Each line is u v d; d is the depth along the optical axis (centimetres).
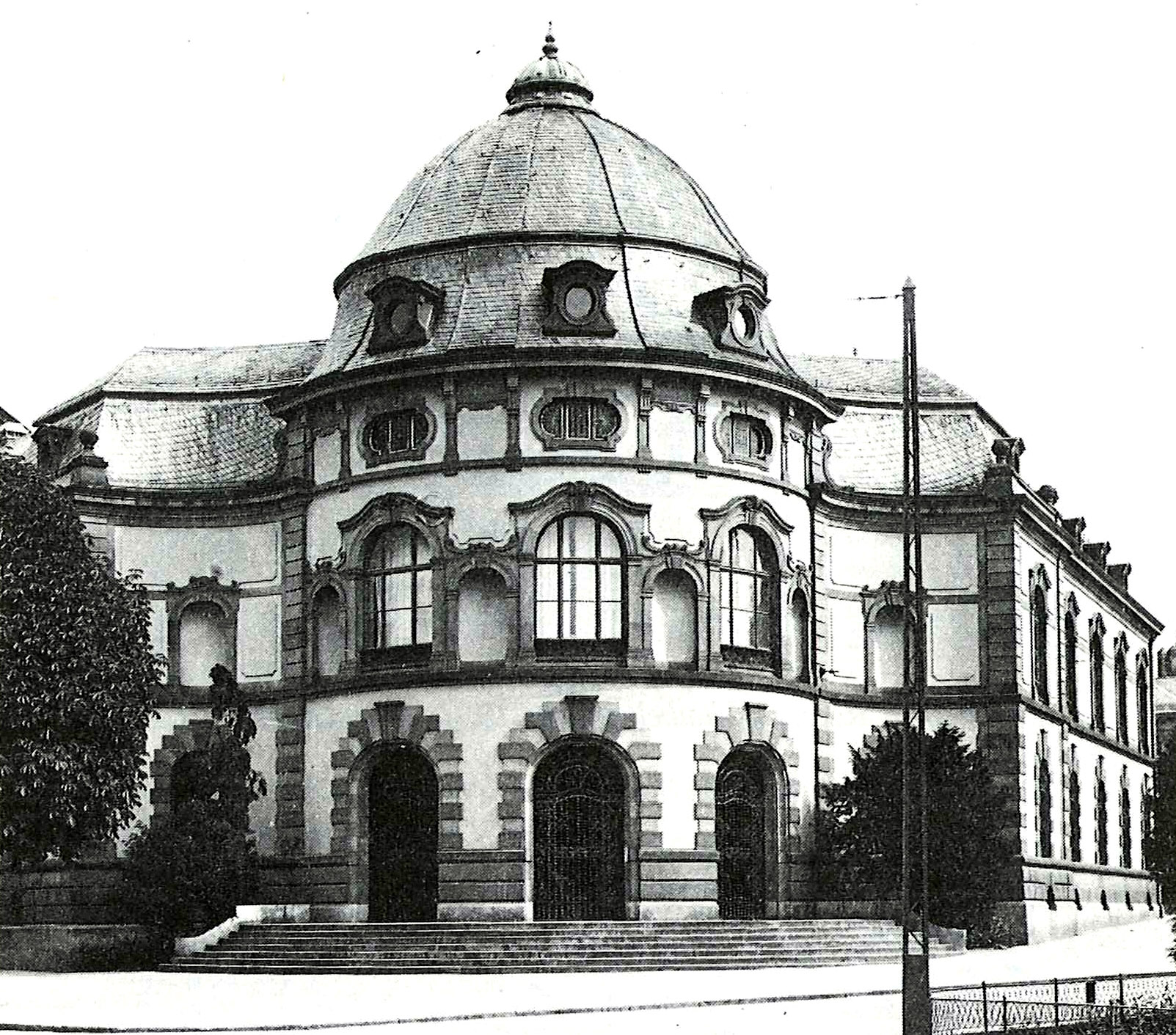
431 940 4447
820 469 5622
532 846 4859
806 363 6281
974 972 4141
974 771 5181
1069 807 6372
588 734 4856
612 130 5603
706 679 4953
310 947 4469
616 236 5194
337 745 5119
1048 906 5838
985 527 5788
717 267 5366
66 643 4359
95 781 4353
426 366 5034
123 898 4881
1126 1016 3017
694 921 4625
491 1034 2925
